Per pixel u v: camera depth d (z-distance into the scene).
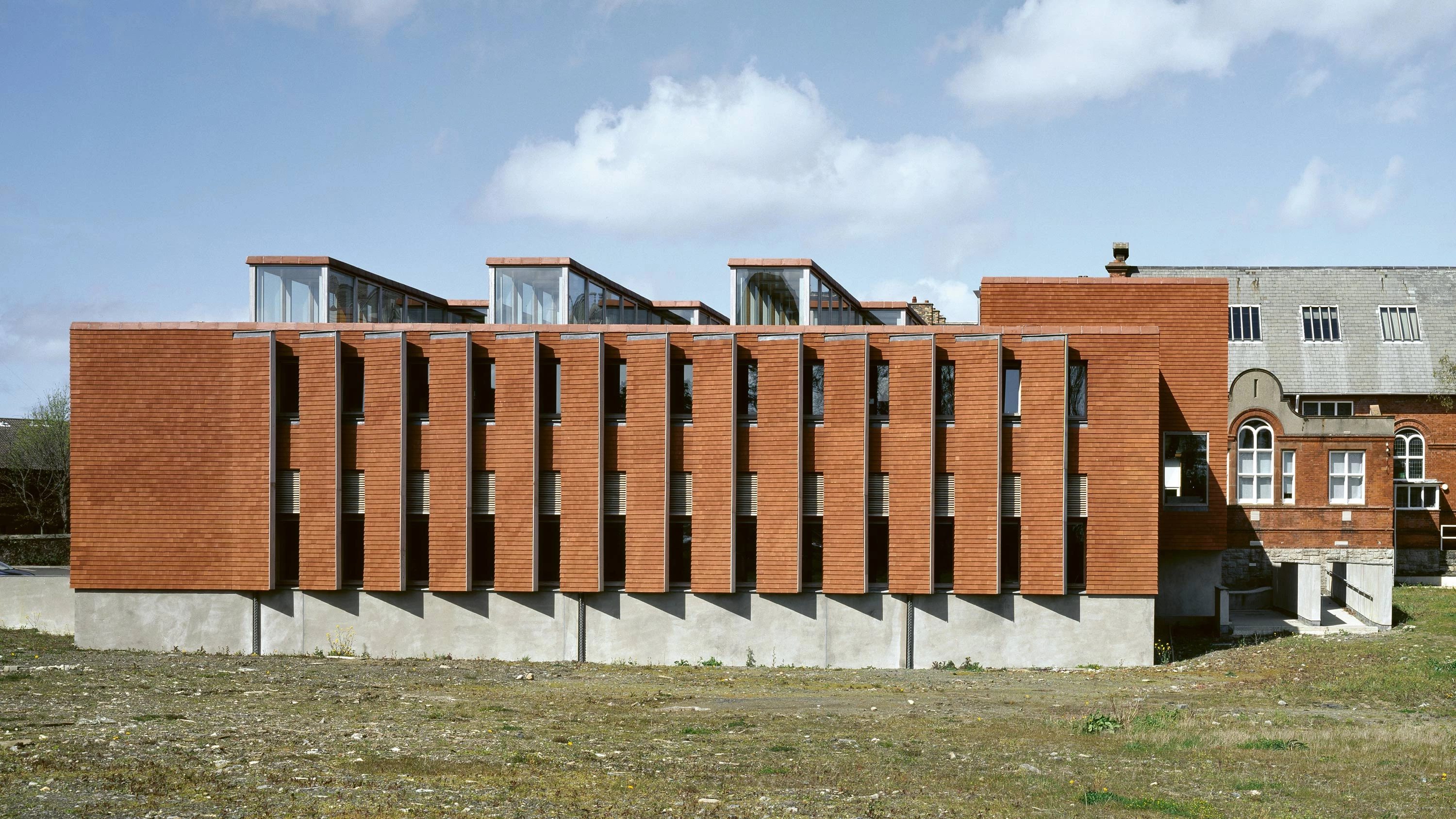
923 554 28.91
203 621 30.02
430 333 29.72
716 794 13.88
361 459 29.80
